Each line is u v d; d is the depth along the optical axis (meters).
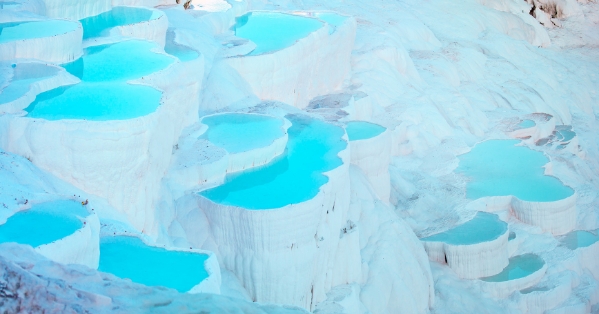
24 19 17.77
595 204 24.67
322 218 15.71
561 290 20.36
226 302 7.16
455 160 24.88
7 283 6.79
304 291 15.19
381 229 19.12
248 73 20.72
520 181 23.83
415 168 24.08
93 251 10.82
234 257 14.75
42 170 12.88
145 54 17.34
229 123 18.14
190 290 10.61
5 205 10.90
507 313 19.67
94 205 12.95
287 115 20.06
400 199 22.33
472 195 22.88
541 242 22.00
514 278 20.39
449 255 20.42
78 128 12.82
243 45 21.70
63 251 9.87
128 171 13.31
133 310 6.75
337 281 16.95
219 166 15.62
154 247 12.03
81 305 6.65
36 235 10.12
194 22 22.14
